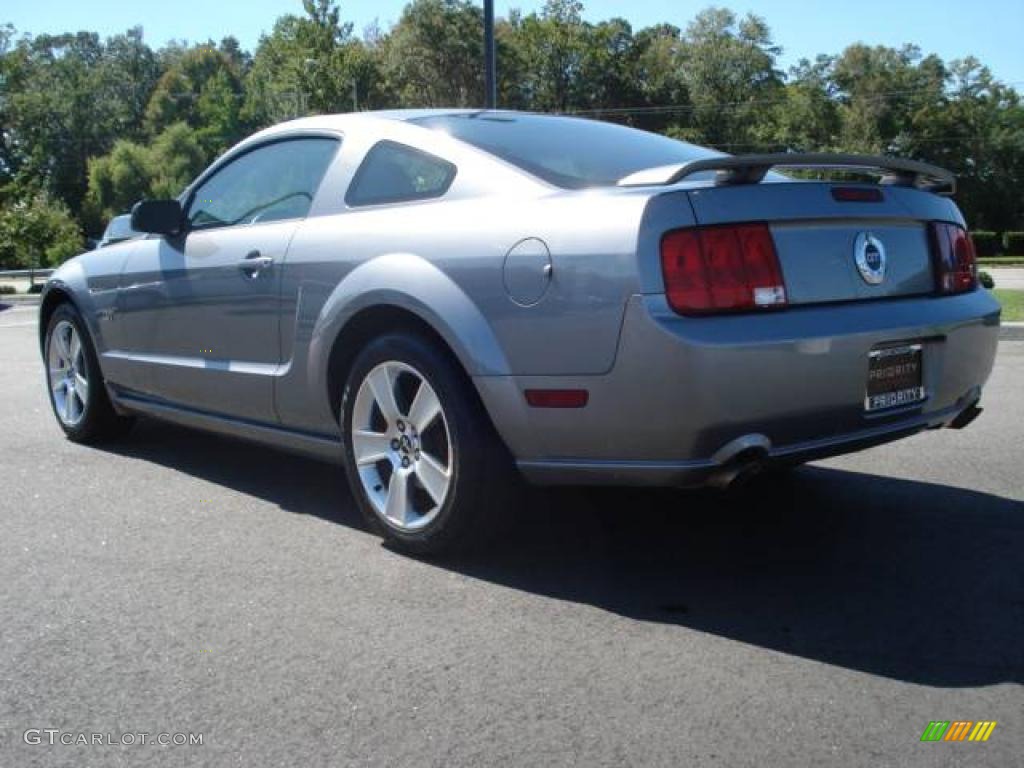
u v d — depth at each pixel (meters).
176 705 2.56
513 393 3.17
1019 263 45.75
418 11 68.25
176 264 4.52
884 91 80.69
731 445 2.96
